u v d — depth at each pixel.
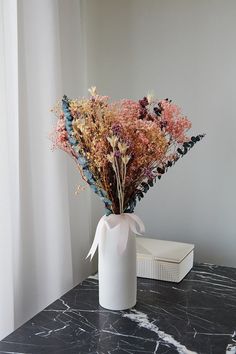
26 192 1.60
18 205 1.55
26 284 1.60
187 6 1.77
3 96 1.33
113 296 1.30
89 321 1.25
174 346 1.11
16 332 1.19
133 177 1.25
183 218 1.88
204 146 1.80
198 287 1.48
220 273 1.62
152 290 1.46
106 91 1.95
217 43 1.74
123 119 1.19
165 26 1.81
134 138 1.18
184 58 1.80
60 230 1.68
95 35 1.93
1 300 1.35
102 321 1.25
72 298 1.40
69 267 1.73
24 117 1.57
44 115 1.60
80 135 1.19
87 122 1.19
